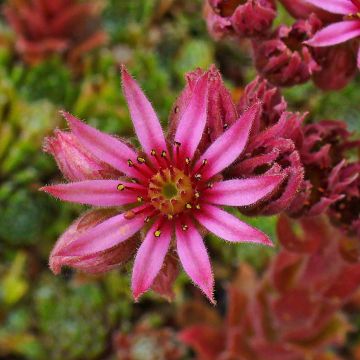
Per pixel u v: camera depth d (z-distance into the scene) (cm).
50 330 19
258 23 14
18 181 20
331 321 18
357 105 21
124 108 20
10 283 19
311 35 14
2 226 20
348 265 16
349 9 14
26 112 20
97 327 20
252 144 13
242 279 19
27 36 20
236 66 22
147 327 20
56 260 13
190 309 20
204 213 13
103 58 21
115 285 20
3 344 19
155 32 22
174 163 13
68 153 13
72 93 21
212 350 19
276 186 13
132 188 13
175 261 13
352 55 15
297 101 21
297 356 18
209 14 15
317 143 15
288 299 17
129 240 13
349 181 14
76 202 13
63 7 20
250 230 12
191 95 13
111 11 22
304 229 16
